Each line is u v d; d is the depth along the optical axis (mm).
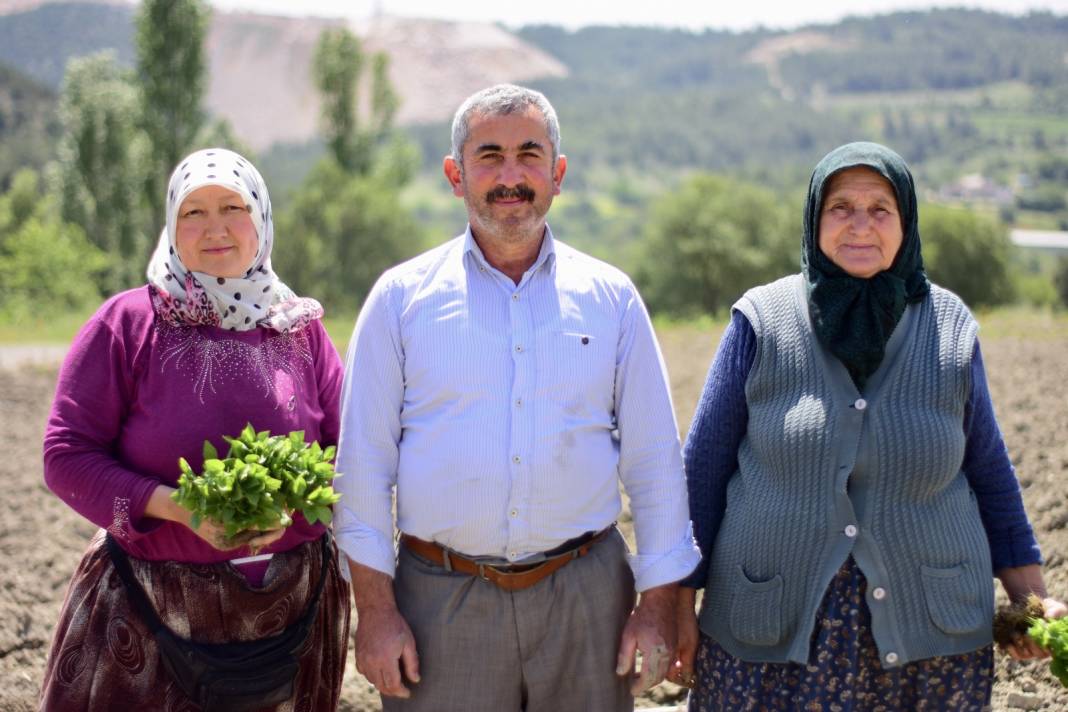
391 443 2943
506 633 2941
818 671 2787
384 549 2910
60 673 2783
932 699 2805
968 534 2838
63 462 2701
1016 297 47250
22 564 5113
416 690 2994
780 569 2846
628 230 161250
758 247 50438
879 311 2783
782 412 2861
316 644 3000
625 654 2977
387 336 2930
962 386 2795
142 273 40312
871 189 2754
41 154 113875
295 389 2928
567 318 2926
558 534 2916
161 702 2775
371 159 45906
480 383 2863
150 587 2777
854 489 2812
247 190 2820
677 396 8406
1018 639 2809
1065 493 5156
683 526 3006
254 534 2562
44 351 16000
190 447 2770
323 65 44125
